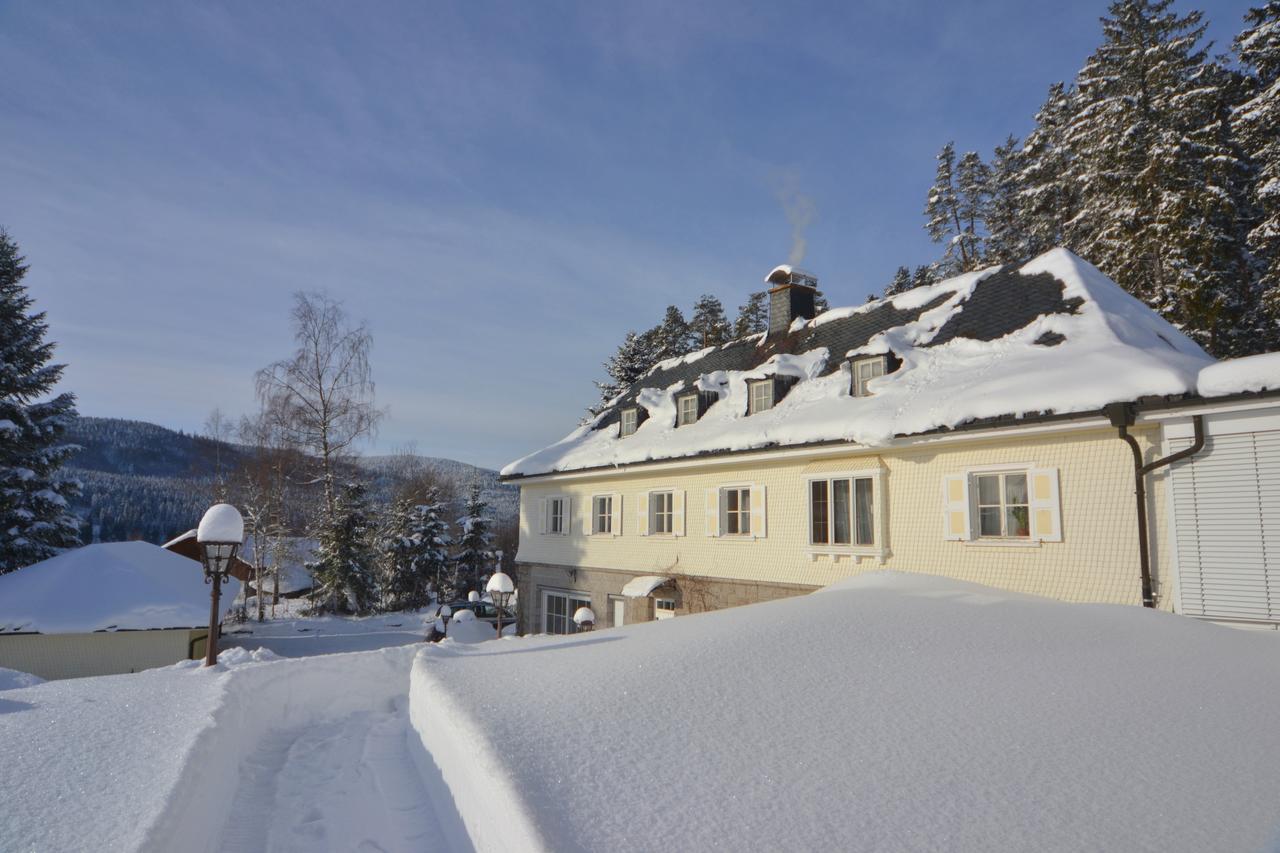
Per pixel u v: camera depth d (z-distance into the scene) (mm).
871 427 11617
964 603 7848
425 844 4254
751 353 19641
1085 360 10141
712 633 6777
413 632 27875
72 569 18078
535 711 4727
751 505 14617
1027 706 4504
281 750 6316
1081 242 27328
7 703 6402
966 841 2920
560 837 2949
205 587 20344
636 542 17516
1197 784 3389
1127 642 6164
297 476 35438
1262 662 5582
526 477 21156
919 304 15352
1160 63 24078
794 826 3082
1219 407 8242
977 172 37438
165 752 4617
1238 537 8109
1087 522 9641
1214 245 22000
